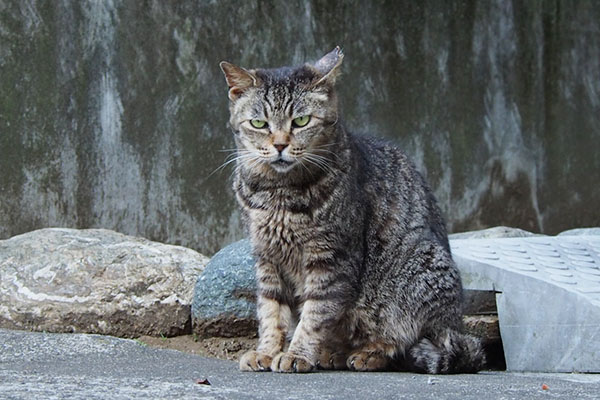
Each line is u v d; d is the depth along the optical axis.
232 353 9.26
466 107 13.42
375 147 8.22
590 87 13.82
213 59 12.38
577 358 8.24
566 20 13.80
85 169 11.96
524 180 13.60
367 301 7.70
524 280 8.66
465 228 13.34
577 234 11.65
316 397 5.52
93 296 9.28
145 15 12.13
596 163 13.80
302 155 7.27
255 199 7.48
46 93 11.84
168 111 12.20
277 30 12.68
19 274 9.48
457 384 6.43
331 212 7.32
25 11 11.77
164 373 6.62
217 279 9.35
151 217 12.13
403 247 7.76
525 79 13.68
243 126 7.50
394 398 5.59
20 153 11.76
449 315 7.80
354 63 12.95
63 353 7.50
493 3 13.54
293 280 7.67
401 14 13.15
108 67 12.03
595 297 8.30
